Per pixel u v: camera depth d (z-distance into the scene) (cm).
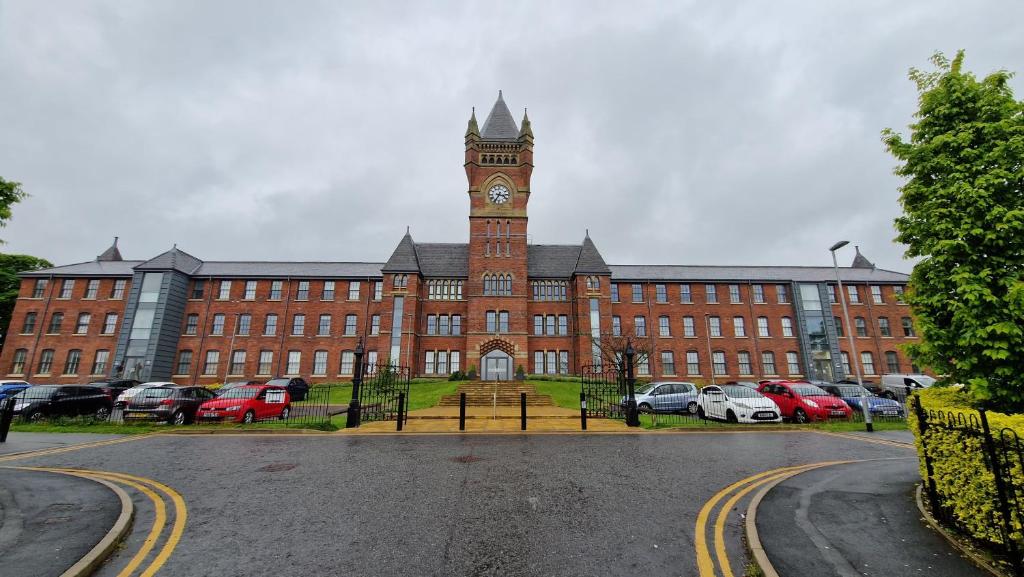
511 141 4253
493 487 757
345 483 786
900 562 468
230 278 4175
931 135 857
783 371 4175
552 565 459
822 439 1281
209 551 498
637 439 1280
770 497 691
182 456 1033
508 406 2373
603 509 639
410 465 929
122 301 4031
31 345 3875
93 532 543
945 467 557
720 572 447
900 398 2542
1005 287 728
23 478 825
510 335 3812
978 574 441
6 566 449
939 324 806
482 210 4091
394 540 525
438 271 4162
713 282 4388
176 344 3966
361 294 4222
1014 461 457
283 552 494
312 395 2978
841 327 4253
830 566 459
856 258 4969
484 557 478
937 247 762
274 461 973
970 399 710
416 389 3003
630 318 4294
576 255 4550
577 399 2616
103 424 1551
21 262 4469
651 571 448
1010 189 754
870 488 741
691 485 770
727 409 1688
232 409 1620
